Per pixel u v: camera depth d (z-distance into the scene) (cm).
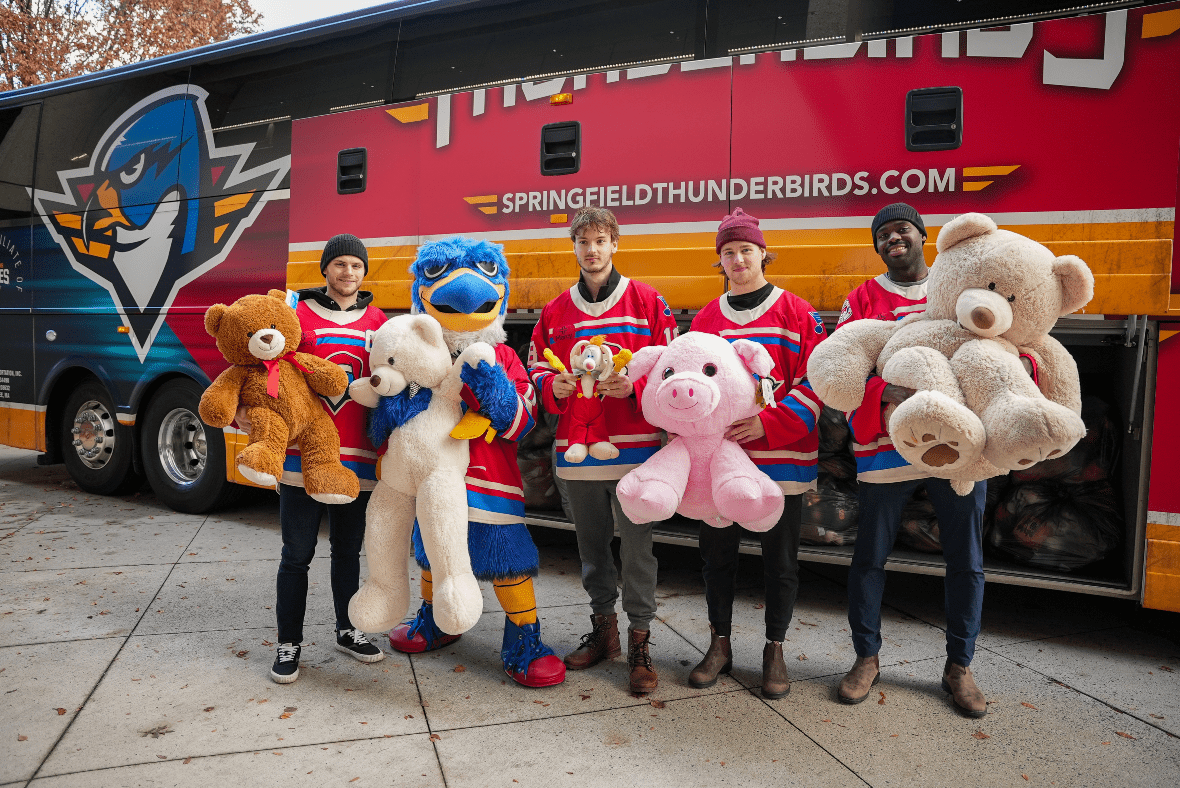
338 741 262
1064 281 244
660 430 313
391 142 488
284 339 293
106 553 487
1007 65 338
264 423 286
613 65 421
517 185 444
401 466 289
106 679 307
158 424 603
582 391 291
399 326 290
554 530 578
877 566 296
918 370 242
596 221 310
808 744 263
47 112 662
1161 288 315
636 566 304
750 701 295
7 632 355
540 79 439
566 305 328
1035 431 218
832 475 404
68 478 762
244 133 552
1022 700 298
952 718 282
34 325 668
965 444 226
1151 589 327
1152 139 316
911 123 354
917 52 354
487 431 298
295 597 311
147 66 605
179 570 452
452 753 255
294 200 527
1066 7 330
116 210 616
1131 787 238
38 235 664
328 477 294
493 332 303
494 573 297
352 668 323
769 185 381
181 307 581
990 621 388
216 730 268
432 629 344
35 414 673
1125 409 347
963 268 250
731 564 309
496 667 328
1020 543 362
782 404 282
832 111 369
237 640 351
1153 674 324
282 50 539
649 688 300
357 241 329
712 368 279
